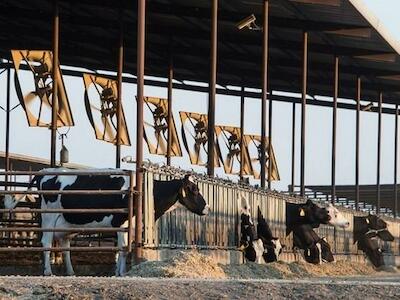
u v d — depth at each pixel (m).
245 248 23.47
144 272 15.94
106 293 11.50
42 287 11.86
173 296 11.50
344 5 29.88
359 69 41.38
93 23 35.41
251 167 46.69
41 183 18.31
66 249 16.94
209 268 17.50
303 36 32.94
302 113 34.19
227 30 35.50
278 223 27.09
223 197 22.17
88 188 17.86
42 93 28.77
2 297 11.42
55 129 27.92
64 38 38.62
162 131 38.56
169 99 37.34
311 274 25.00
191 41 38.28
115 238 21.41
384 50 36.50
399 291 12.27
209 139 25.31
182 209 19.55
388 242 39.75
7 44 40.41
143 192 17.62
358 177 43.69
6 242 24.03
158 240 18.27
